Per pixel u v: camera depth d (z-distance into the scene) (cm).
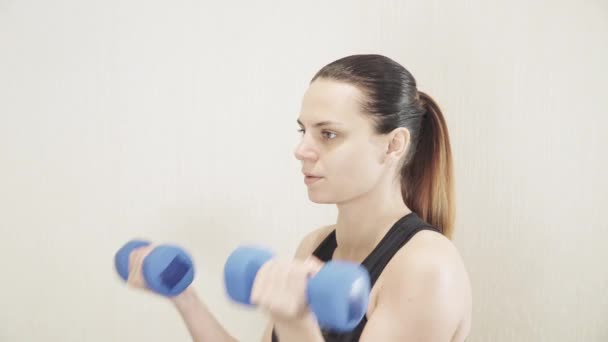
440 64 126
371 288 73
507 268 126
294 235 130
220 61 127
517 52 123
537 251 125
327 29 127
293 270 49
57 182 128
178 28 127
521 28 123
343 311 47
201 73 127
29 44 126
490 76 124
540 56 123
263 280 49
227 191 129
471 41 125
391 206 80
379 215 79
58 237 128
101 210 128
